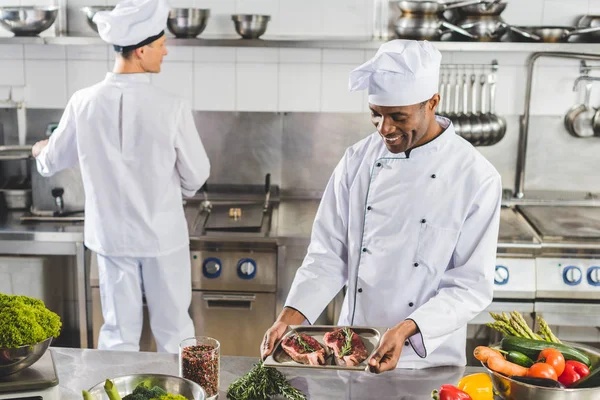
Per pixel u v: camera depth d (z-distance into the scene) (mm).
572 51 3236
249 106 3510
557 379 1464
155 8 2586
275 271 2980
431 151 1904
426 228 1914
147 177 2707
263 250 2979
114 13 2572
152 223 2742
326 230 2078
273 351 1660
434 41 3154
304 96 3492
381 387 1640
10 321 1483
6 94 3508
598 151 3484
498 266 2902
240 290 3004
